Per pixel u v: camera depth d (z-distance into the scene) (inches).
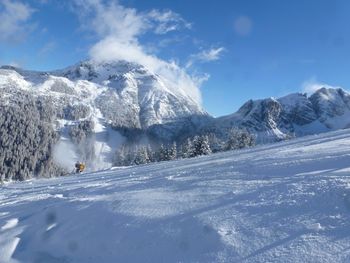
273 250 251.6
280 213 295.1
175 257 279.6
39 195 634.8
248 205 324.2
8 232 404.5
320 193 312.2
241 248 263.9
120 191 502.3
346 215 267.9
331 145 628.1
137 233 326.0
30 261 335.9
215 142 3282.5
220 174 485.7
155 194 422.0
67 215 405.7
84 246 338.3
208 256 267.4
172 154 3048.7
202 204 353.4
